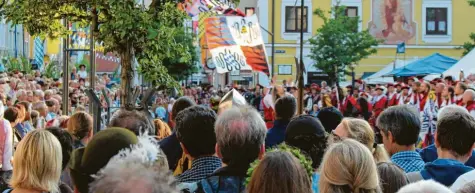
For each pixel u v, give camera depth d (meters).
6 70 25.58
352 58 40.81
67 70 11.54
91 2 8.61
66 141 5.80
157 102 20.12
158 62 8.84
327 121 7.86
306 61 46.41
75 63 25.77
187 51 9.27
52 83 20.84
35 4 8.90
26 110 10.89
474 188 3.77
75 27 10.52
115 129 4.05
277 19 46.69
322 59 41.16
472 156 5.83
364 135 5.59
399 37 47.47
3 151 8.67
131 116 5.81
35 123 11.85
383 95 23.73
